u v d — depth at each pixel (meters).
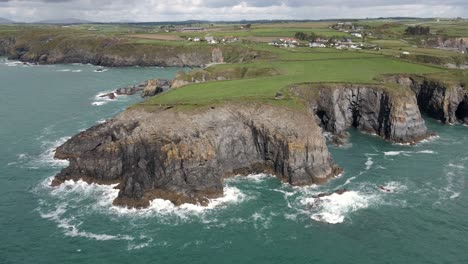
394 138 99.12
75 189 73.81
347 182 76.50
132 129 82.75
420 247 57.09
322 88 106.06
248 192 72.75
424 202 69.06
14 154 90.25
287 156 77.25
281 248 57.06
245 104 87.00
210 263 54.00
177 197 68.62
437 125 114.12
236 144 81.81
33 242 58.53
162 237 59.53
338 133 103.00
